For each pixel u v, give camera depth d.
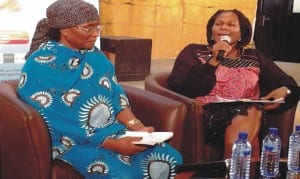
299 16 9.69
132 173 1.84
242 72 2.60
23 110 1.73
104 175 1.82
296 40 9.71
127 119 2.07
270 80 2.67
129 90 2.41
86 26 1.93
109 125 1.99
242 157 1.77
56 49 1.93
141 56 6.00
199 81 2.54
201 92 2.56
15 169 1.83
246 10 8.51
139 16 7.34
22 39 3.27
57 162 1.87
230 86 2.56
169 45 7.75
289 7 9.67
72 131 1.87
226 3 8.16
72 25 1.91
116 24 7.15
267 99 2.56
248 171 1.79
